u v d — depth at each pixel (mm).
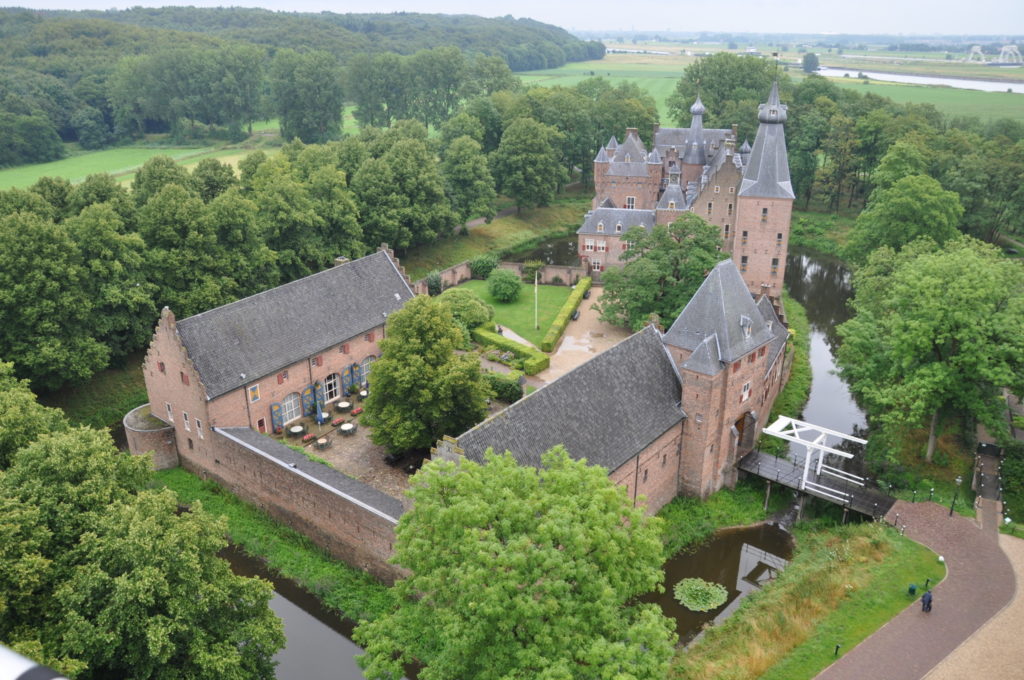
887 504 52375
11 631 32281
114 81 163625
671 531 52250
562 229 133875
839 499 52875
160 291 73500
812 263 117875
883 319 61938
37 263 62781
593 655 28516
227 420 58312
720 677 38906
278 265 87562
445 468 34594
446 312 57406
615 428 49375
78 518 35719
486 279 106625
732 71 158250
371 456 60312
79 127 159375
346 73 173875
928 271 56750
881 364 60656
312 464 52719
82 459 37062
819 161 161625
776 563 50562
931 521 50625
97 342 68125
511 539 30766
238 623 35688
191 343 57562
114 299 67312
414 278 105625
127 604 32094
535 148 130500
